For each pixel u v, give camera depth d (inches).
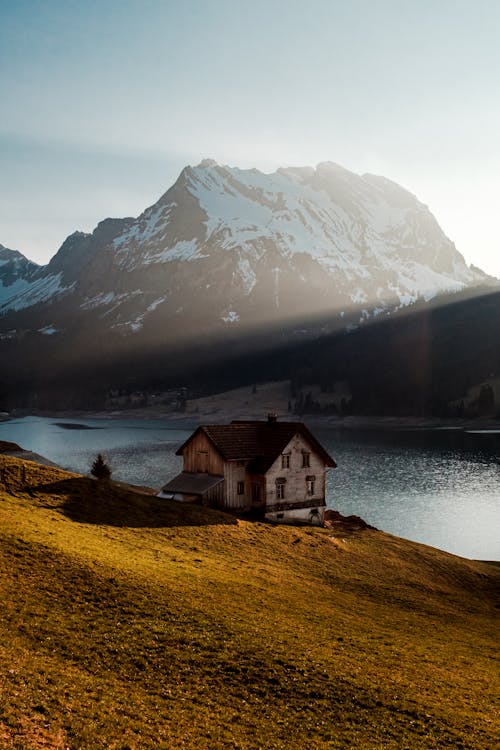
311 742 911.0
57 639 1075.3
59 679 944.9
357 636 1393.9
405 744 943.0
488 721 1053.8
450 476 5659.5
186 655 1104.8
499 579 2433.6
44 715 845.2
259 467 2711.6
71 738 807.7
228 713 954.1
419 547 2613.2
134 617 1218.6
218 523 2261.3
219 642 1174.3
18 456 3344.0
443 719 1034.7
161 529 2034.9
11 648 1003.9
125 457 6993.1
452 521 3919.8
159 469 5944.9
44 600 1212.5
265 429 2859.3
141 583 1389.0
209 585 1517.0
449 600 2023.9
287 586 1716.3
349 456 7239.2
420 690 1136.2
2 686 885.8
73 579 1332.4
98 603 1250.6
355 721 992.9
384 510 4224.9
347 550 2317.9
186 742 857.5
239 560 1893.5
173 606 1304.1
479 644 1535.4
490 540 3484.3
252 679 1066.7
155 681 1006.4
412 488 5044.3
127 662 1047.6
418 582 2138.3
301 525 2775.6
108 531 1865.2
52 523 1774.1
